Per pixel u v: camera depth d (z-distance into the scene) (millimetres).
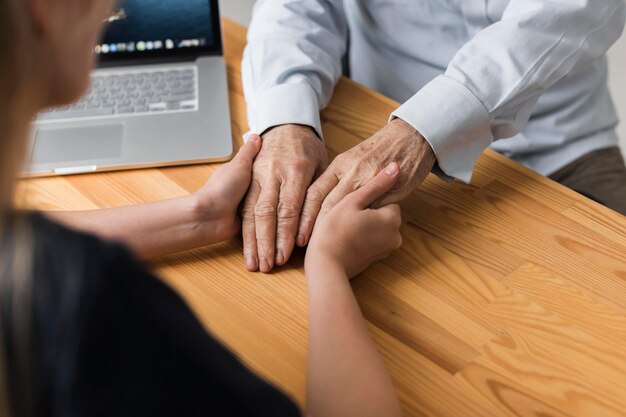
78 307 418
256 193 935
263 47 1137
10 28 400
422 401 727
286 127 1013
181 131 1063
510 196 979
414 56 1295
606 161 1296
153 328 441
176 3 1124
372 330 801
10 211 427
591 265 876
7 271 422
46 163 1016
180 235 885
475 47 1011
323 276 788
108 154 1029
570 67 1038
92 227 876
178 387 451
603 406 720
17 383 426
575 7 1002
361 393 671
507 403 723
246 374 494
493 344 783
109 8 473
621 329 798
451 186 1000
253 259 876
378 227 857
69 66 456
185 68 1160
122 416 438
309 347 727
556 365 759
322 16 1204
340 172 944
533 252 895
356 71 1375
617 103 2078
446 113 973
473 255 894
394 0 1252
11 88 414
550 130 1278
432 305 831
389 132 977
